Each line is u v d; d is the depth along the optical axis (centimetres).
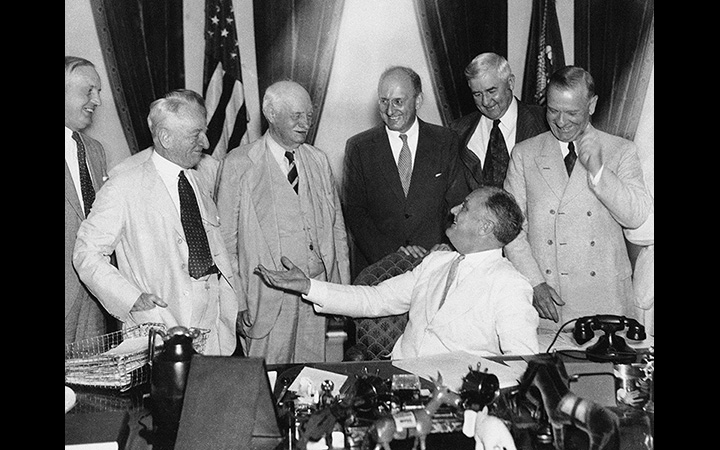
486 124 475
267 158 419
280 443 191
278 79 531
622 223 363
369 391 198
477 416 185
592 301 380
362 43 538
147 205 330
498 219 276
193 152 338
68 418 201
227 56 521
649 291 439
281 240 412
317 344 429
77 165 396
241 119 524
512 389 222
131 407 221
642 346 280
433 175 427
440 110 547
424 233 428
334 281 436
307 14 530
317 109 538
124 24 505
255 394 187
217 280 351
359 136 448
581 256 379
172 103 330
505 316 273
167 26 512
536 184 387
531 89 543
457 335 280
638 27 518
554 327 388
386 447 182
